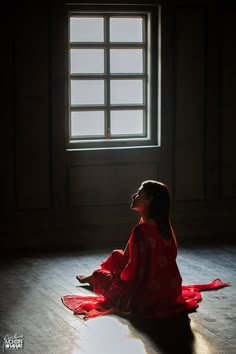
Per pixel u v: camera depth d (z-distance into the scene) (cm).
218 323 394
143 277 407
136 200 417
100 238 603
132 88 613
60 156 588
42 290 457
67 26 588
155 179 614
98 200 601
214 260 543
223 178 628
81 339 367
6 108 573
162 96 607
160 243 405
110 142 607
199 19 608
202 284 468
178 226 621
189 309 416
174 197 620
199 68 614
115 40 604
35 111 581
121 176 605
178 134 616
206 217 627
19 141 580
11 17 566
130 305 409
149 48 607
